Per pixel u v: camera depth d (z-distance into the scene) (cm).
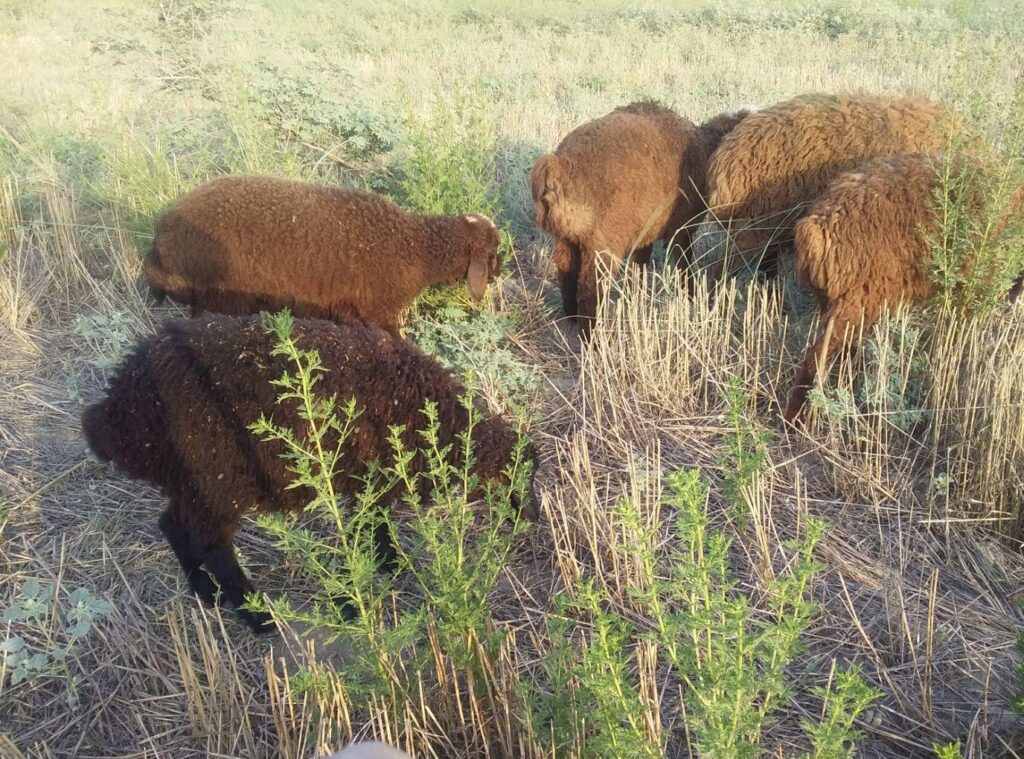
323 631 381
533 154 859
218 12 1289
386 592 317
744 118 629
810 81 1327
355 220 553
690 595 286
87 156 827
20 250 671
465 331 597
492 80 1300
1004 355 489
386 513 336
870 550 422
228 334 367
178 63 1093
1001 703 335
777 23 1866
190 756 322
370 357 377
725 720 226
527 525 348
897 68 1401
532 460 402
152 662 354
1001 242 476
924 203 482
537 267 744
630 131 618
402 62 1563
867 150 578
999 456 436
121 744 328
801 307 622
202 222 530
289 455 310
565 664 289
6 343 593
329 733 294
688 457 491
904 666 352
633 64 1514
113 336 555
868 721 330
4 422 500
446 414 379
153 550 414
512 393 549
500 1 2278
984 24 1516
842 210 484
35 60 1429
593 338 559
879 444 464
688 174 645
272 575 410
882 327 511
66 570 399
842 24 1778
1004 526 432
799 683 343
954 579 404
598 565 390
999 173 475
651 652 312
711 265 668
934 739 321
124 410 351
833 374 518
